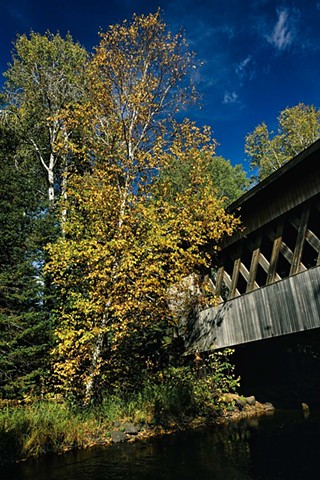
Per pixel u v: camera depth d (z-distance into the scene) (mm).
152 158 13516
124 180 14102
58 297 13094
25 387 11625
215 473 5777
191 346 14562
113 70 14203
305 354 17984
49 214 15617
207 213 12500
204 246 14766
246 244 13633
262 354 16547
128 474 6121
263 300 11078
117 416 10148
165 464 6566
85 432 9102
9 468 7004
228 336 12570
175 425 10289
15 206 14336
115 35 14273
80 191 13758
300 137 34438
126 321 11180
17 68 20719
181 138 14500
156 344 15312
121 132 14070
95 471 6430
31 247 14070
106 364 12508
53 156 21078
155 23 14430
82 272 12312
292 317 9930
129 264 10672
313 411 11523
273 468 5781
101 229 12258
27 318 12586
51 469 6750
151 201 13258
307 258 15844
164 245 11641
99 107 14344
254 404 13031
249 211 12672
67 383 11250
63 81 20719
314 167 9930
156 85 14469
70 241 12195
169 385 11852
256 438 8141
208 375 12953
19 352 11961
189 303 13180
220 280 14188
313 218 13414
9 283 13234
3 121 19531
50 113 20031
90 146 14867
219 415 11516
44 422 8727
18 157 20094
